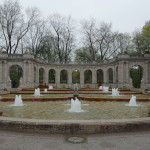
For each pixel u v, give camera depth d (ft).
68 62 181.47
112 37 190.19
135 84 138.62
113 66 163.32
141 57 145.07
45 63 168.86
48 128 26.25
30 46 176.76
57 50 193.16
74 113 41.09
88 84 178.50
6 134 25.80
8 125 27.66
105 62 172.96
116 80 161.89
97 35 191.31
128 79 143.74
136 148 20.76
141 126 27.53
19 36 164.96
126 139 23.75
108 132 26.43
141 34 161.89
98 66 177.47
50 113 40.96
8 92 96.12
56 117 36.63
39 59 161.79
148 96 81.00
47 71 172.45
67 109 46.65
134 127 27.20
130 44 190.70
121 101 63.16
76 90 72.02
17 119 28.30
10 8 157.38
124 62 144.36
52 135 25.45
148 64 145.18
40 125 26.43
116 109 46.85
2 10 155.02
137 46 179.52
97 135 25.44
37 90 87.92
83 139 23.81
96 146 21.40
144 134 25.80
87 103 59.26
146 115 39.04
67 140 23.45
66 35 191.93
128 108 48.60
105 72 173.68
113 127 26.55
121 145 21.68
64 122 26.43
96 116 37.76
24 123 26.96
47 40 179.11
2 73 140.05
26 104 56.59
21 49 177.27
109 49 193.98
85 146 21.40
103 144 22.03
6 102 61.52
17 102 55.16
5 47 163.63
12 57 141.69
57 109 46.60
